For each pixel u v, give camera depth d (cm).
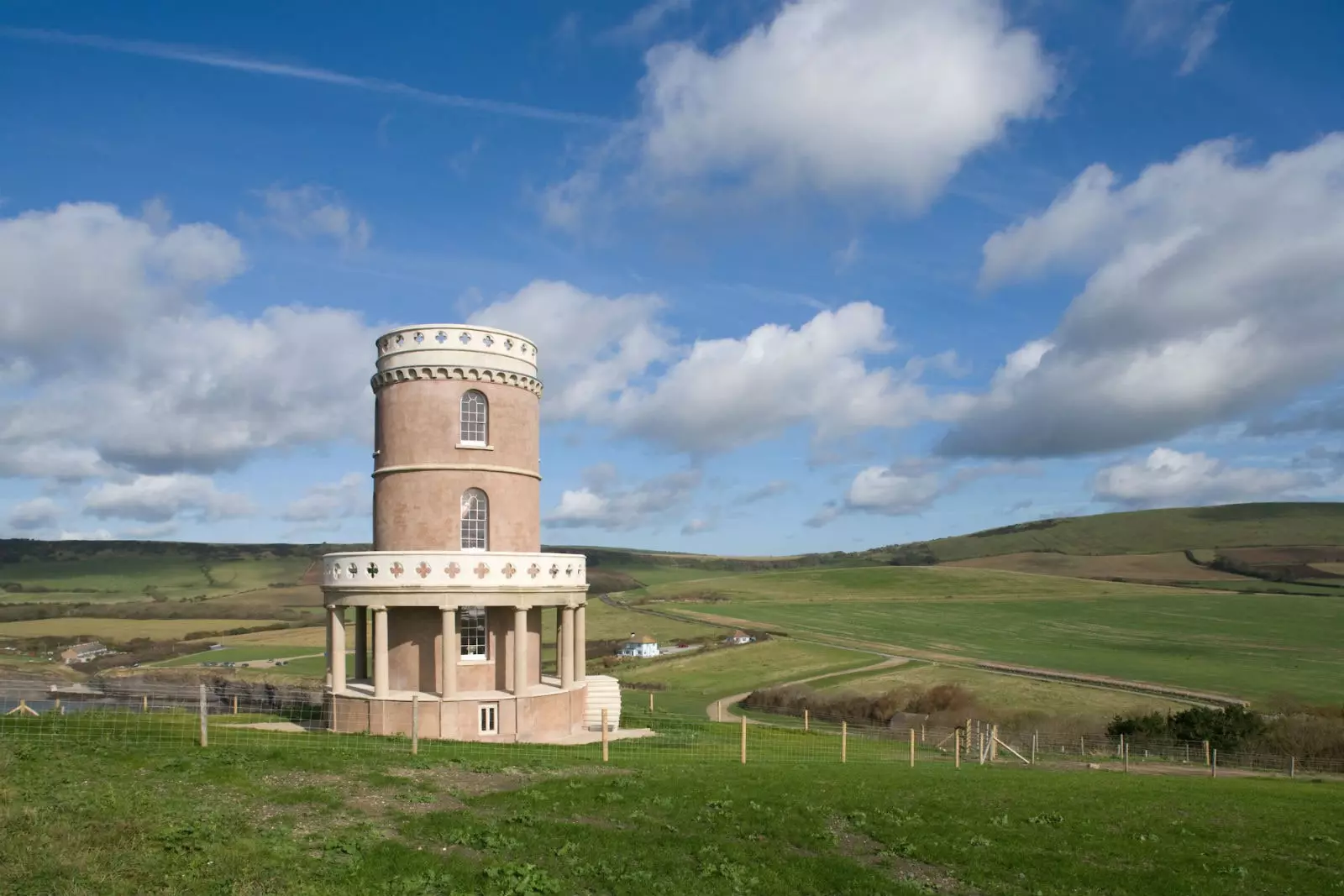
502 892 1536
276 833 1756
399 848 1714
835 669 9712
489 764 2648
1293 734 5628
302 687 6881
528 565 3831
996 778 3238
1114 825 2278
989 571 19488
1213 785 3444
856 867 1791
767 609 15375
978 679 8712
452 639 3712
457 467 3994
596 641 12206
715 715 7669
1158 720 6088
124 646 11031
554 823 1956
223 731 3111
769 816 2127
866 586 18262
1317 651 10550
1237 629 12219
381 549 4044
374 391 4231
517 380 4147
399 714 3697
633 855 1777
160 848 1595
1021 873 1825
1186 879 1820
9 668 8362
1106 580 17875
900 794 2534
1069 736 6053
